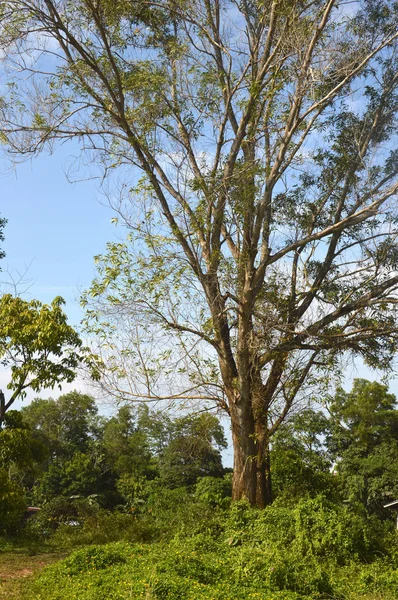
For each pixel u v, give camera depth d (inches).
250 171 555.2
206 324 565.9
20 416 749.9
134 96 585.0
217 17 622.8
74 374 714.8
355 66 592.4
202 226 566.9
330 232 578.9
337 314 608.4
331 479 780.6
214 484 981.8
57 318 728.3
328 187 652.1
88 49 572.1
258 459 601.3
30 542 620.4
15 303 735.1
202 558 405.4
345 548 463.8
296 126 578.9
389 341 631.2
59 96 578.2
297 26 569.6
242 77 602.2
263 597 320.2
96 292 550.6
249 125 591.2
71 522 1097.4
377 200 571.8
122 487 1307.8
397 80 638.5
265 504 603.8
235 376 605.9
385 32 625.9
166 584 316.5
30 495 1614.2
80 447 1835.6
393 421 1446.9
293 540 473.1
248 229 589.9
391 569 423.5
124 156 592.4
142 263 542.6
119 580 357.4
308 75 569.0
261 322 574.9
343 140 641.6
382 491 1264.8
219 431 686.5
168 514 666.2
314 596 350.0
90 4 529.3
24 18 536.4
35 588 365.4
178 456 1108.5
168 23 623.8
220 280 555.8
